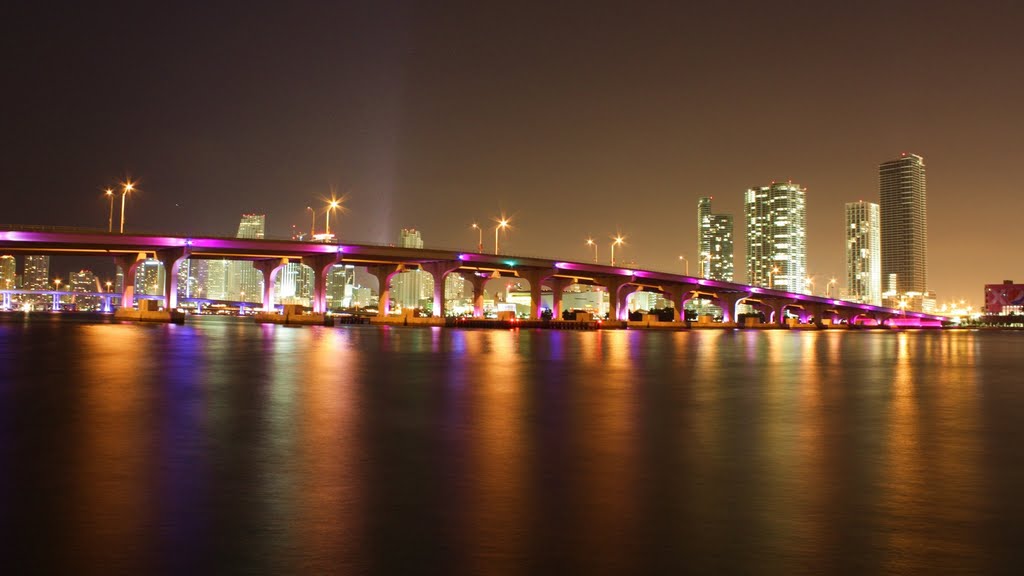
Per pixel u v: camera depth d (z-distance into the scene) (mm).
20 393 28703
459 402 27297
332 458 16453
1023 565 9812
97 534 10812
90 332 95688
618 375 41281
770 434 20500
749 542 10672
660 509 12344
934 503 12883
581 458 16688
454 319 167750
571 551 10242
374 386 32719
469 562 9789
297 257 163000
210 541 10547
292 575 9289
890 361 61625
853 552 10289
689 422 22750
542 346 79000
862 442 19281
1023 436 20516
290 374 38125
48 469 15070
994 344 116562
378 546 10391
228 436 19250
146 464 15633
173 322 139375
